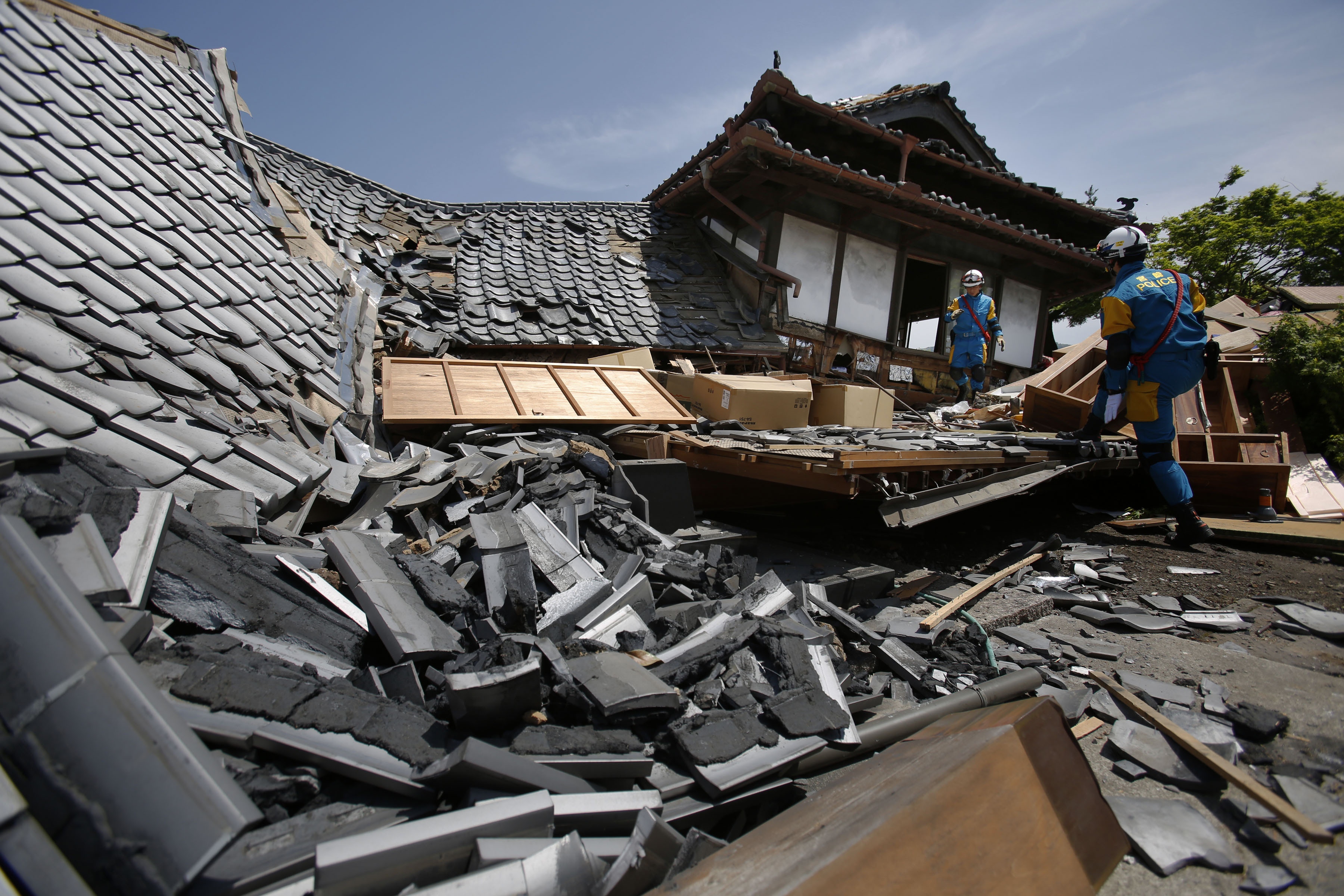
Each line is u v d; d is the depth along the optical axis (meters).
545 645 2.30
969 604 4.02
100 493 2.19
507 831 1.55
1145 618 3.75
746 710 2.23
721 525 4.86
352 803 1.70
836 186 9.13
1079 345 8.48
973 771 1.74
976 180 10.94
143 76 5.92
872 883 1.40
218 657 1.95
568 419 5.71
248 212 6.02
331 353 5.48
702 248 11.33
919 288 16.28
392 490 3.90
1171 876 1.88
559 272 9.81
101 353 3.11
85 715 1.37
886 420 7.34
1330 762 2.37
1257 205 21.20
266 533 2.86
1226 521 5.62
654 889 1.44
